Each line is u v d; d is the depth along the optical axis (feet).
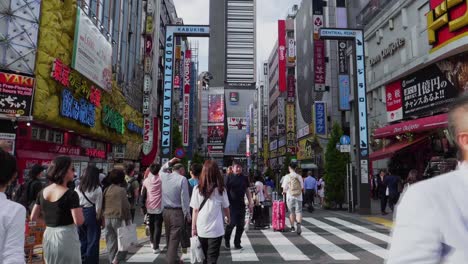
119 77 80.38
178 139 108.99
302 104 153.69
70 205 13.00
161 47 135.95
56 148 50.60
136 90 96.78
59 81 44.57
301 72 157.07
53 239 12.86
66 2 48.06
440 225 4.11
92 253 19.10
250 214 37.68
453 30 49.70
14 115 38.55
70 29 48.32
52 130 50.01
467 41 47.11
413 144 61.00
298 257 24.64
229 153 415.44
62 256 12.81
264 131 295.89
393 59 72.13
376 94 81.35
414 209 4.29
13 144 39.27
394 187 51.34
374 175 84.23
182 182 20.94
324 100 121.90
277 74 241.35
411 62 62.18
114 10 76.59
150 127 101.30
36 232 21.29
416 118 64.75
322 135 118.01
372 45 83.05
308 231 36.81
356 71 57.21
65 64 47.06
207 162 18.44
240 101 424.87
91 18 60.85
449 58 54.24
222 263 23.00
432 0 55.26
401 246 4.23
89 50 53.42
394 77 69.10
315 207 69.67
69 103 47.55
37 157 44.70
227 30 432.66
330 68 115.65
